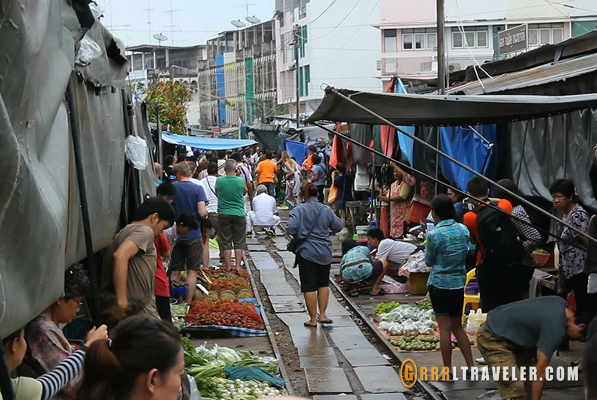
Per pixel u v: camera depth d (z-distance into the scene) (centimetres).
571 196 809
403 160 1555
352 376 831
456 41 3978
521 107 767
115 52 661
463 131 1229
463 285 790
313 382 806
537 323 602
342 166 2053
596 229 743
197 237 1115
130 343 301
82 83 552
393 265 1328
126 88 833
